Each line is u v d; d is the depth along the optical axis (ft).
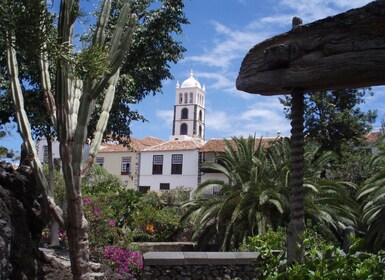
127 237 39.58
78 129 21.21
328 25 15.62
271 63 16.97
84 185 50.67
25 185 21.97
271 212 52.54
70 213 21.26
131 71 38.40
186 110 326.44
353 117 79.77
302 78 16.14
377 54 14.42
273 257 18.78
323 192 54.44
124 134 39.75
